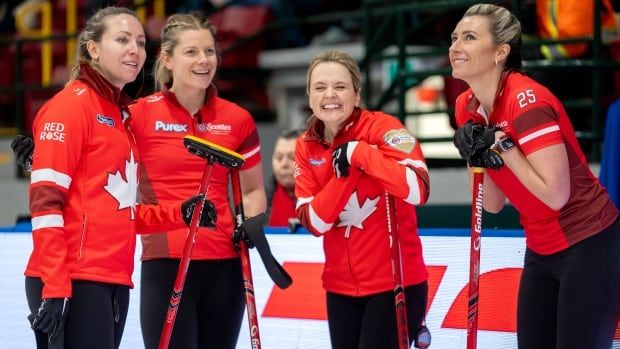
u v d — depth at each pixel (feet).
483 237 27.45
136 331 30.19
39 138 22.31
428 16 49.34
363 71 46.47
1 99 66.03
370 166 22.59
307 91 24.17
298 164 24.73
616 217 23.11
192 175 25.31
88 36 23.58
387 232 23.49
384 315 23.36
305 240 29.45
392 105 58.29
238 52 60.29
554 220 22.72
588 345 22.39
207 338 25.73
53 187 21.97
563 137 22.39
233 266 25.71
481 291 27.32
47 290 21.52
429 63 55.57
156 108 25.49
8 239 31.86
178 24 25.26
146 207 24.50
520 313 23.84
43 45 61.93
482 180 22.53
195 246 25.16
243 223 24.56
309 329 28.99
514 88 22.38
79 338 22.21
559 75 40.75
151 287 25.27
